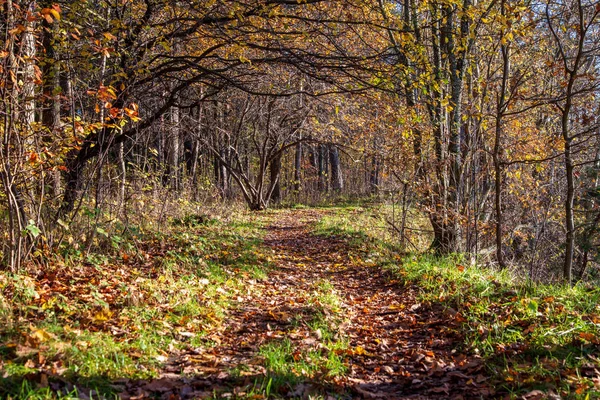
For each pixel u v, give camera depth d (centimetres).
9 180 625
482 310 626
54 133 711
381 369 505
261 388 404
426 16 1241
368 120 1484
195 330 580
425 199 1177
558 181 1392
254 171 3638
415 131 1169
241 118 2430
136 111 671
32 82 674
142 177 1209
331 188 3500
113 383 399
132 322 552
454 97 1156
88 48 791
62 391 360
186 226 1364
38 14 573
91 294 589
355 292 877
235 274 909
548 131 1513
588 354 457
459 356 521
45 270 673
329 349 542
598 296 625
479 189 1340
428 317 677
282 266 1084
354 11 1008
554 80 1415
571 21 1166
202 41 1158
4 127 616
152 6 925
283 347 538
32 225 630
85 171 1013
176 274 812
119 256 851
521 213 1390
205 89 1733
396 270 952
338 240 1436
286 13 988
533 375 427
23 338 431
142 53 981
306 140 2353
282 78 1389
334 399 408
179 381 426
